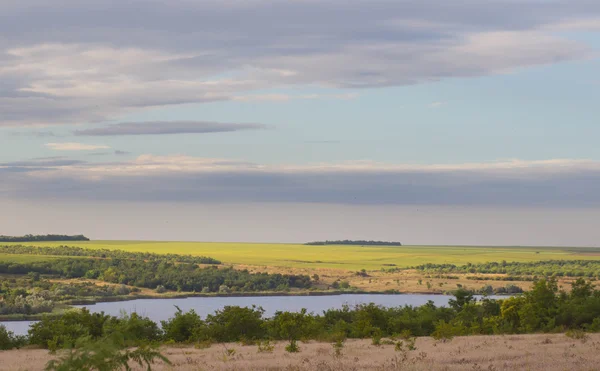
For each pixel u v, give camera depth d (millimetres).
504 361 24906
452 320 61969
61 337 46812
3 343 47469
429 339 44781
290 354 31844
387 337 50375
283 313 49906
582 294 58719
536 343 35000
